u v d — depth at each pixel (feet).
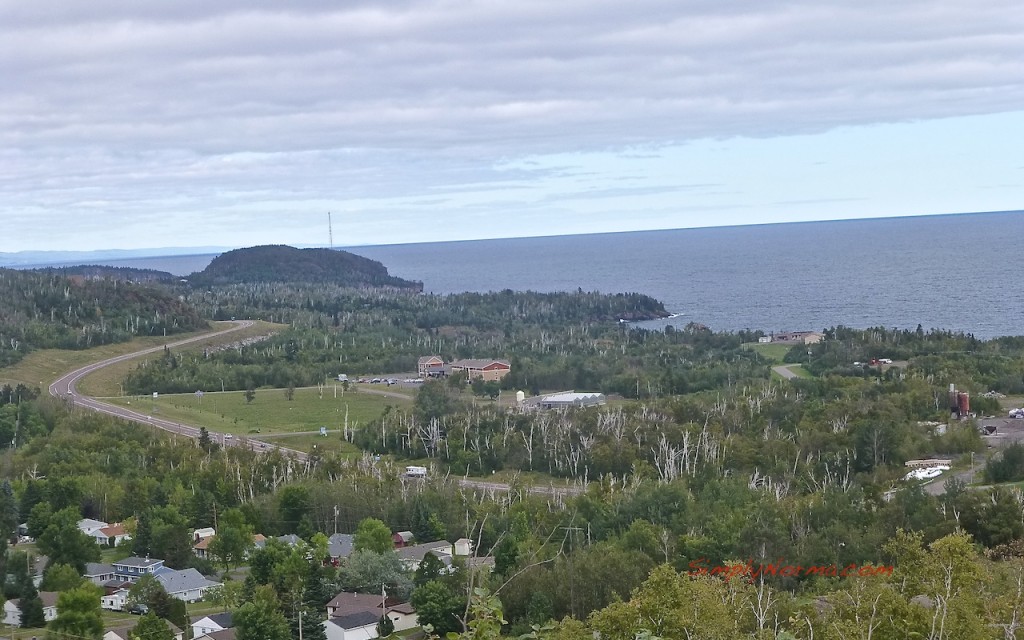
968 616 149.59
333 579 292.20
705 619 160.25
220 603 291.79
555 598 249.34
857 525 295.07
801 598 184.96
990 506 283.38
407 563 306.14
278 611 251.80
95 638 246.88
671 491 331.16
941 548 167.12
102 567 318.65
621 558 257.96
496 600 91.40
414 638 254.47
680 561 274.77
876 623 150.51
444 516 353.72
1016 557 252.62
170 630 248.93
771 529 275.18
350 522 360.89
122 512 384.68
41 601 268.21
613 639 166.40
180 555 327.88
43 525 357.82
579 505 340.39
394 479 399.85
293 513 364.58
